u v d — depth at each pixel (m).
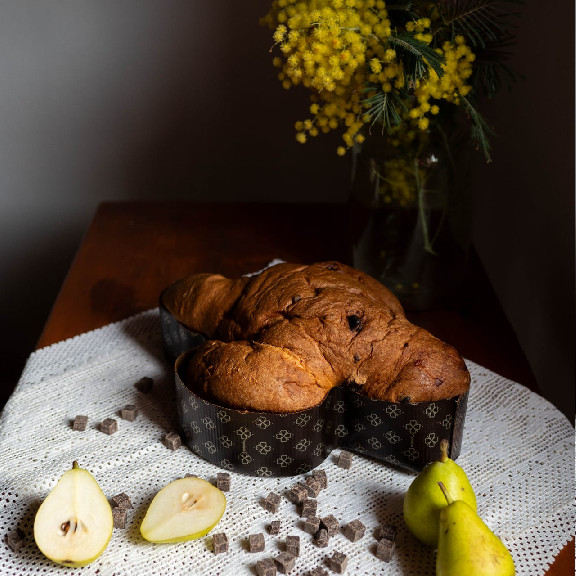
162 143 1.74
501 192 1.49
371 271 1.28
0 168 1.76
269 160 1.75
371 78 1.10
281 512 1.01
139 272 1.41
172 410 1.14
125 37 1.64
